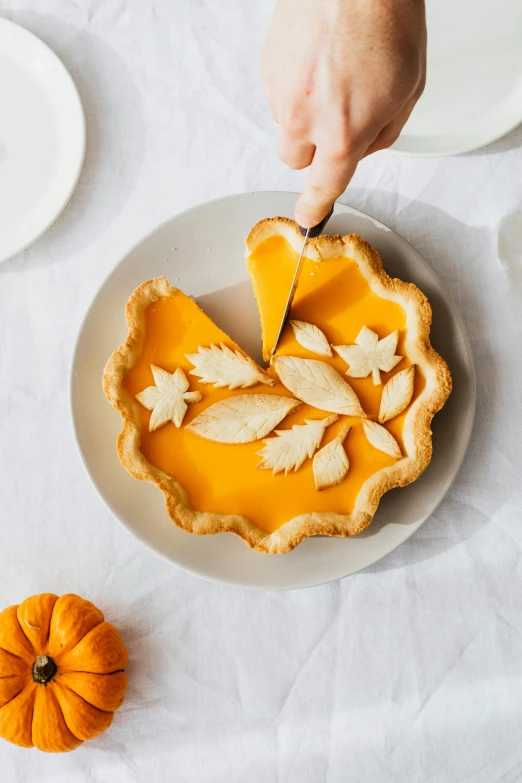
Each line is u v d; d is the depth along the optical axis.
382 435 1.06
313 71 0.91
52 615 1.07
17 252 1.12
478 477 1.11
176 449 1.07
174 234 1.11
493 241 1.12
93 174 1.15
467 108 1.12
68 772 1.10
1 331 1.14
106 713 1.07
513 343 1.11
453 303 1.09
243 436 1.07
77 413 1.09
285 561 1.08
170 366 1.09
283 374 1.07
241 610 1.11
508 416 1.11
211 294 1.11
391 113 0.92
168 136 1.15
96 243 1.14
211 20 1.15
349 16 0.90
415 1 0.90
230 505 1.07
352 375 1.07
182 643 1.10
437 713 1.09
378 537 1.08
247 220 1.11
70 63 1.15
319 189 0.94
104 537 1.12
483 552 1.10
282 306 1.09
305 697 1.10
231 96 1.14
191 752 1.10
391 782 1.09
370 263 1.08
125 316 1.10
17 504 1.12
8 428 1.13
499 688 1.09
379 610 1.10
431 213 1.13
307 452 1.06
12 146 1.14
